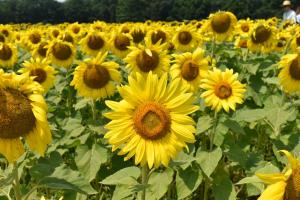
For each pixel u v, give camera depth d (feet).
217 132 5.01
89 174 4.89
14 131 2.95
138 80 3.26
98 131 5.08
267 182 2.52
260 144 6.24
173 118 3.23
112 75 5.77
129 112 3.26
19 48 12.83
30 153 4.66
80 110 6.97
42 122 3.02
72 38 10.45
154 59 6.45
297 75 5.37
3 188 3.41
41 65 6.86
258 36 8.41
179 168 4.69
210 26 8.71
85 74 5.68
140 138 3.23
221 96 5.16
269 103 5.82
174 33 9.59
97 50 8.79
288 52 9.52
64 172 3.35
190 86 6.07
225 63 8.87
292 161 2.49
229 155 4.81
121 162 5.28
